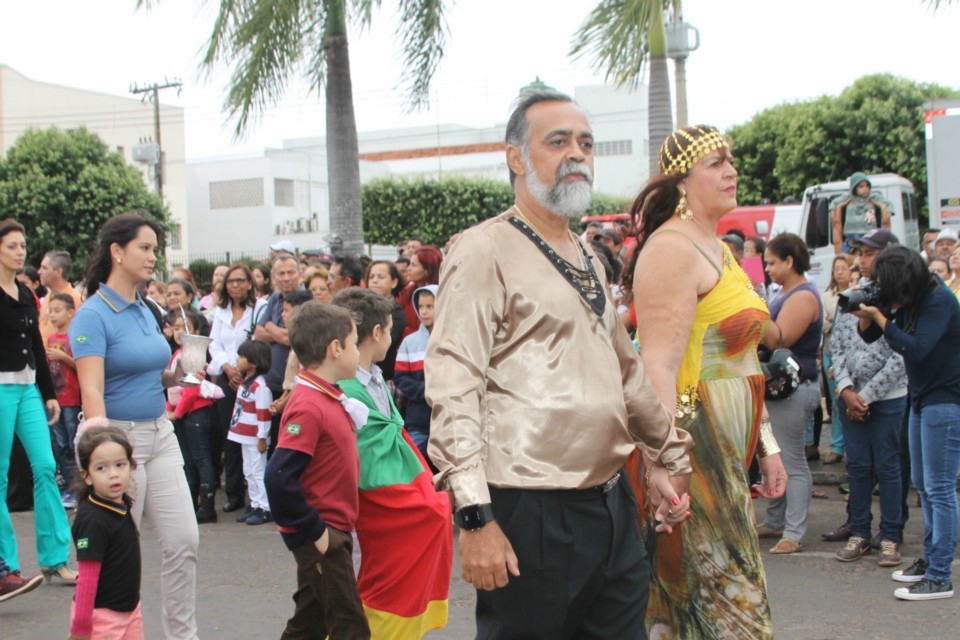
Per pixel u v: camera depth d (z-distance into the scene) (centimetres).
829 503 717
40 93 3856
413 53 1116
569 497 253
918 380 496
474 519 232
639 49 873
